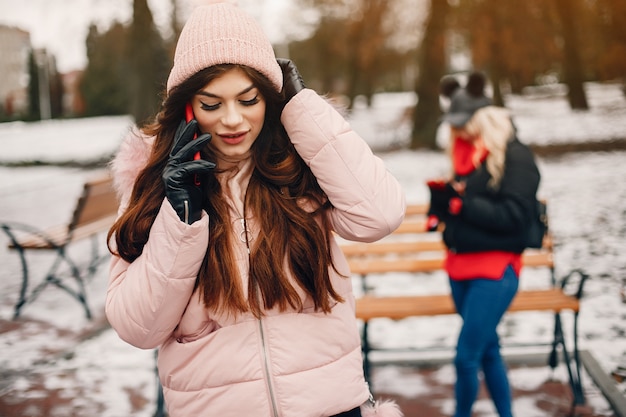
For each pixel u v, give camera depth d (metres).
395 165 14.12
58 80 55.59
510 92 41.56
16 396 3.79
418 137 17.19
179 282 1.56
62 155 22.28
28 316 5.39
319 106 1.68
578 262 6.10
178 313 1.62
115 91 50.44
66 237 5.35
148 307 1.57
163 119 1.66
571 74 23.69
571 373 3.35
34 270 7.04
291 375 1.62
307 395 1.62
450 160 3.26
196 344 1.63
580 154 13.85
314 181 1.75
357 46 24.05
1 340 4.80
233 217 1.68
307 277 1.66
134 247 1.65
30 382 3.99
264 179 1.71
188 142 1.54
